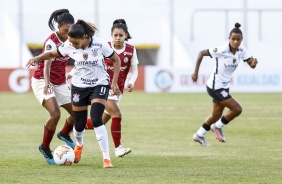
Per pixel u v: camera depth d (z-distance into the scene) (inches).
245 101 2596.0
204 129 1301.7
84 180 847.1
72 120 1100.5
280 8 4207.7
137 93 3152.1
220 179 857.5
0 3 4045.3
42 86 1040.8
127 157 1117.1
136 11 4195.4
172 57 3624.5
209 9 3929.6
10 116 1984.5
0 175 893.8
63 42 1018.7
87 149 1238.3
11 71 3201.3
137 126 1704.0
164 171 931.3
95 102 956.6
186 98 2790.4
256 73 3277.6
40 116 1984.5
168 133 1545.3
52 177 872.9
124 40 1136.2
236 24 1290.6
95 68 956.0
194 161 1061.1
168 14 4220.0
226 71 1295.5
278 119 1884.8
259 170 942.4
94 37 949.8
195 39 4067.4
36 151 1198.3
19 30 3491.6
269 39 4079.7
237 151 1210.6
